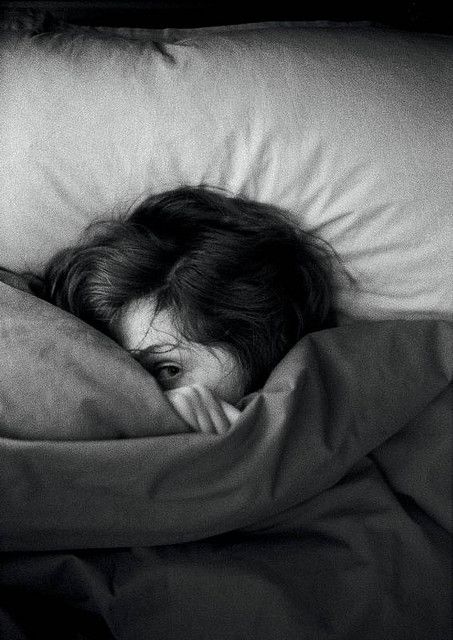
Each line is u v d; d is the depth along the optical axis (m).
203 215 0.80
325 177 0.78
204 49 0.80
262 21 1.05
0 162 0.77
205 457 0.61
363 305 0.84
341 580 0.62
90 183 0.79
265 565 0.62
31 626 0.62
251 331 0.79
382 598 0.61
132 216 0.81
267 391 0.65
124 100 0.77
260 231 0.80
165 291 0.77
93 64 0.78
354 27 0.84
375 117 0.77
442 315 0.81
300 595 0.61
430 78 0.78
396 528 0.64
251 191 0.80
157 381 0.72
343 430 0.65
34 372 0.65
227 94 0.77
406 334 0.72
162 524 0.61
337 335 0.71
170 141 0.77
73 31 0.85
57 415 0.63
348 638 0.59
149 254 0.77
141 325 0.76
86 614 0.64
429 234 0.78
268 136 0.77
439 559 0.62
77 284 0.79
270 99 0.77
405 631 0.60
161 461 0.60
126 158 0.78
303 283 0.82
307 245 0.82
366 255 0.81
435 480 0.66
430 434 0.69
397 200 0.77
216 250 0.79
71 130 0.77
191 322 0.76
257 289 0.79
